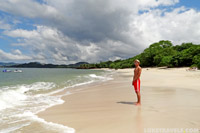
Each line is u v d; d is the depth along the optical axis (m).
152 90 8.97
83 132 3.28
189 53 51.50
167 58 56.28
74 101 6.79
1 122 4.08
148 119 3.89
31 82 16.27
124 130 3.26
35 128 3.62
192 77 16.50
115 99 6.85
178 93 7.66
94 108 5.36
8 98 7.10
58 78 22.53
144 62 81.19
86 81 17.41
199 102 5.63
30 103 6.47
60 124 3.85
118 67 114.56
